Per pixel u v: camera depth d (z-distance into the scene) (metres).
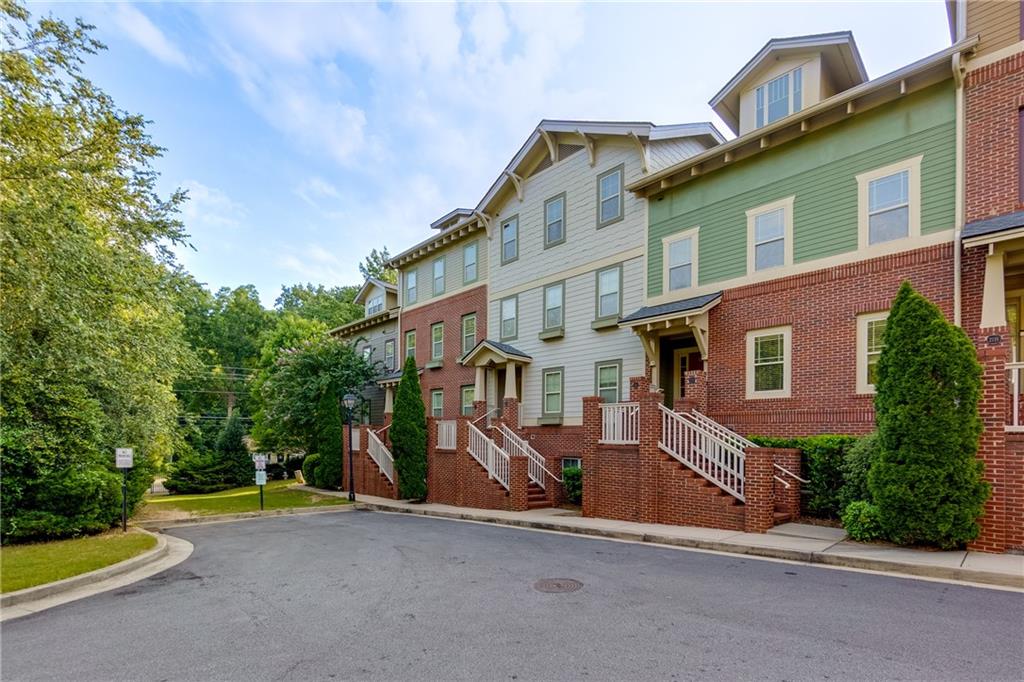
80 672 4.43
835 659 4.28
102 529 11.77
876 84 10.48
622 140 16.05
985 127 9.59
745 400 12.58
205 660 4.62
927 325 7.88
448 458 17.09
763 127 12.19
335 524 13.56
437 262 24.11
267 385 27.23
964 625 5.00
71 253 10.24
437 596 6.43
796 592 6.19
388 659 4.52
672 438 11.36
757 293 12.58
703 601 5.91
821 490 10.32
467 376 21.77
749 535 9.41
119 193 12.68
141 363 13.65
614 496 12.22
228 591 7.02
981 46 9.73
